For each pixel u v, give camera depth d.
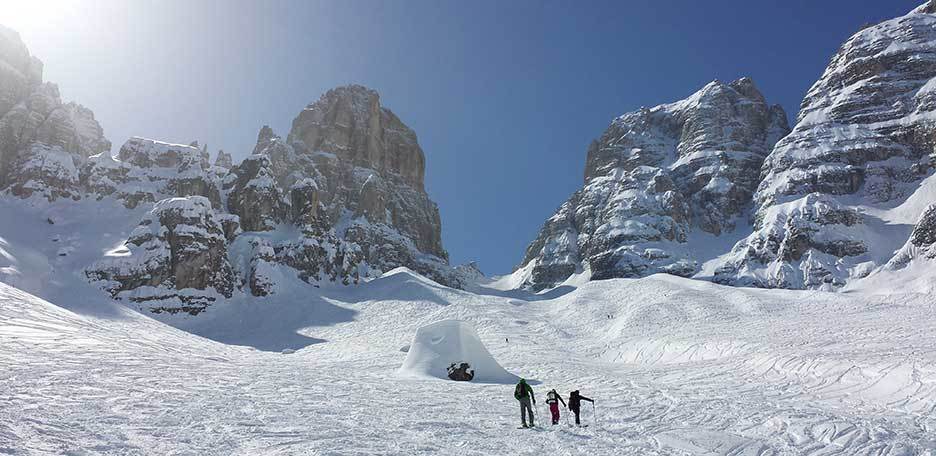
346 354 72.50
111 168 140.38
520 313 106.12
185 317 102.19
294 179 195.50
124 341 46.62
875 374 31.20
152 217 114.50
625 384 36.06
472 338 45.59
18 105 140.12
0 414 14.54
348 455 12.95
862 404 24.44
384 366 52.12
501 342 79.94
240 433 15.04
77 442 12.61
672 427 18.53
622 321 93.50
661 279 124.81
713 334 74.19
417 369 42.91
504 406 24.48
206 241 112.31
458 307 105.12
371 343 83.50
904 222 169.25
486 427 18.23
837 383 31.22
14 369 23.44
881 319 75.88
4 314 42.88
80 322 51.88
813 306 93.25
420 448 14.26
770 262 161.38
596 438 16.53
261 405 20.44
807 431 17.62
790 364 40.09
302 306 110.00
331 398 24.38
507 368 51.94
